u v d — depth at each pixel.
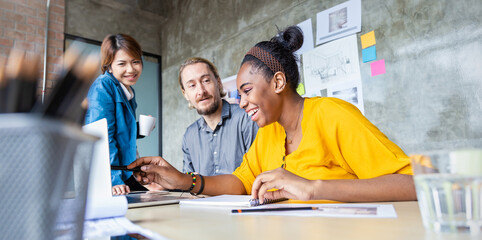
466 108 1.93
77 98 0.21
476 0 1.92
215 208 0.63
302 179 0.63
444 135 2.01
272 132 1.08
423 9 2.15
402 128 2.21
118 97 1.77
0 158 0.20
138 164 0.95
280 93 0.96
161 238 0.34
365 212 0.46
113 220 0.49
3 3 3.22
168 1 4.45
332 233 0.33
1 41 3.18
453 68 1.99
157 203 0.76
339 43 2.58
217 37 3.69
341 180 0.63
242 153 1.77
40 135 0.20
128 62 1.93
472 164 0.30
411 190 0.61
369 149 0.78
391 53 2.29
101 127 0.62
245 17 3.40
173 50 4.30
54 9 3.55
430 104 2.08
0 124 0.19
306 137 0.93
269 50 0.95
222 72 3.60
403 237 0.30
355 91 2.46
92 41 3.85
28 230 0.20
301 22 2.87
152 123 1.88
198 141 1.90
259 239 0.32
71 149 0.22
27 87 0.20
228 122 1.81
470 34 1.93
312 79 2.74
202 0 3.96
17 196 0.20
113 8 4.10
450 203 0.31
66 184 0.22
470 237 0.29
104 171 0.60
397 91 2.24
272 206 0.59
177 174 0.94
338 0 2.62
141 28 4.33
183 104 4.03
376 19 2.38
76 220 0.23
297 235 0.33
